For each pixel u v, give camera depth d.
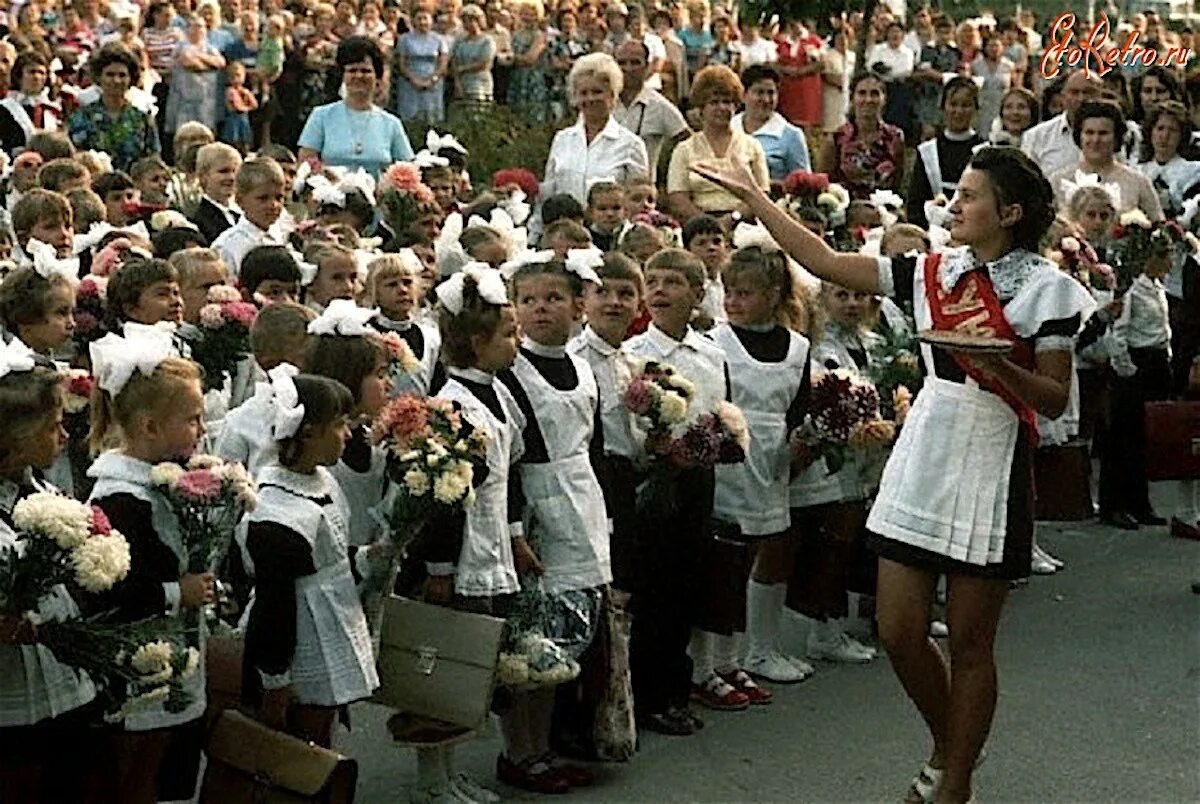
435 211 14.50
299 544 8.20
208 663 8.47
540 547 9.55
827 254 9.13
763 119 18.86
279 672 8.22
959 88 17.86
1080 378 15.01
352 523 9.16
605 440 10.27
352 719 10.79
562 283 9.64
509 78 28.16
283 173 14.16
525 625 9.35
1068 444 13.66
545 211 15.17
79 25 25.50
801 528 11.66
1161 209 16.62
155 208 14.76
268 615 8.20
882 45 27.98
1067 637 12.46
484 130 24.47
